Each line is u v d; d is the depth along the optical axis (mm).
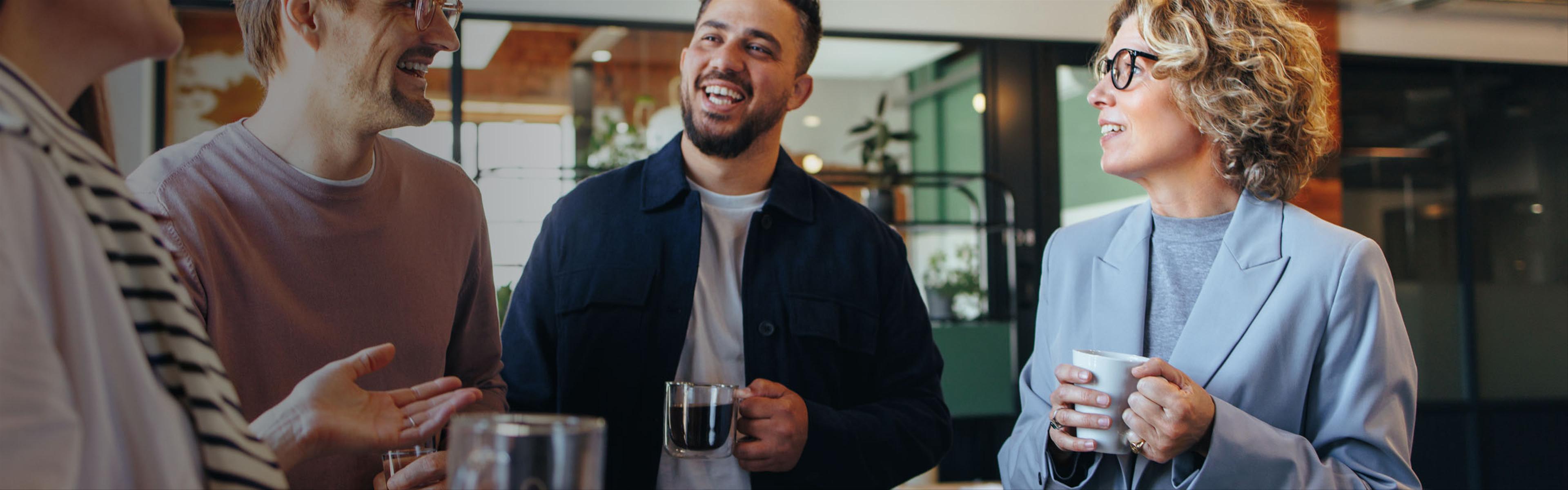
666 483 1434
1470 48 4406
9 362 518
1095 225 1514
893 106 4070
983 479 3889
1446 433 4359
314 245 1104
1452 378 4391
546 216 1610
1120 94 1342
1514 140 4520
